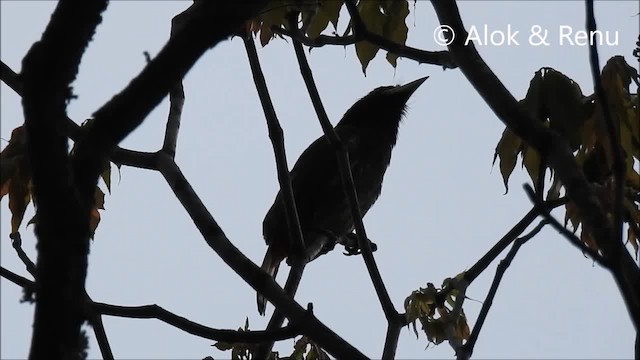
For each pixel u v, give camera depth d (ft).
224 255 23.17
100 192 27.81
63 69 14.37
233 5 14.93
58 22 14.29
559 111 23.47
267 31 27.55
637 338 15.72
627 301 15.08
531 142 18.47
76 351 15.10
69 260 14.92
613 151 16.33
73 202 14.84
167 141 26.96
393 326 24.03
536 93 23.73
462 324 26.05
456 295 24.95
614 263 15.30
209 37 14.93
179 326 22.39
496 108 19.02
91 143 15.37
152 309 22.59
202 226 23.67
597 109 23.72
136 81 15.05
